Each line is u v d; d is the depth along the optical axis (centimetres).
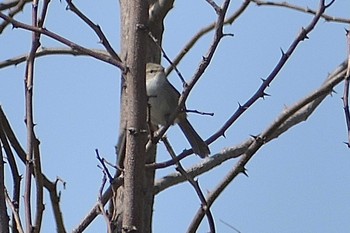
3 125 645
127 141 616
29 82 624
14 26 617
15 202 604
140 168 611
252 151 696
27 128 614
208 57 650
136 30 626
